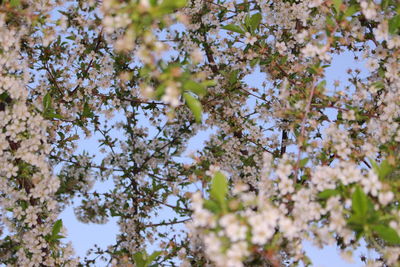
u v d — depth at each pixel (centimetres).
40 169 498
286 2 707
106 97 721
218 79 724
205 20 728
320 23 520
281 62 630
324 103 496
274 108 693
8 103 508
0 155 512
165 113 724
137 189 750
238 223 293
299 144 426
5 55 469
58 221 527
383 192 341
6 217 555
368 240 391
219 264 286
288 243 382
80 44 681
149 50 335
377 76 571
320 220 383
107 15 361
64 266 544
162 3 323
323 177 373
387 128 470
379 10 475
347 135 490
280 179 405
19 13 442
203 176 468
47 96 530
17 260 555
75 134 703
